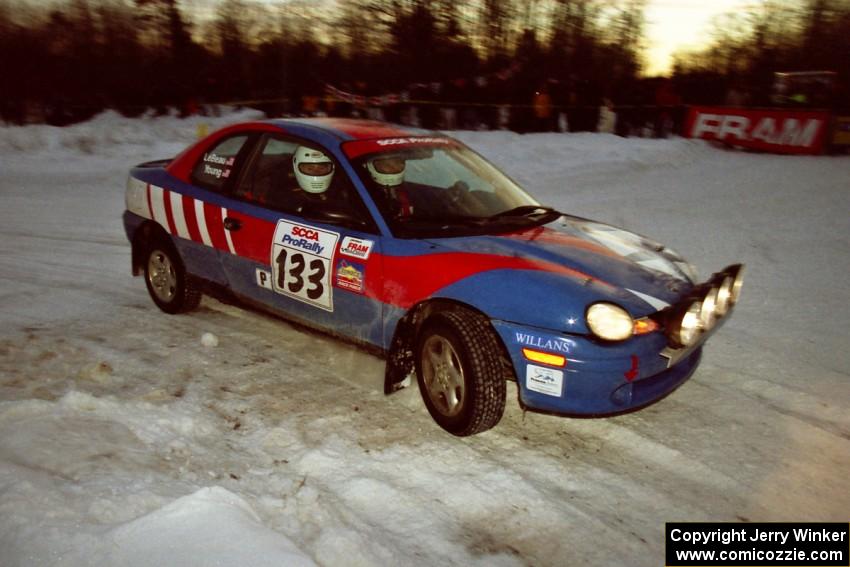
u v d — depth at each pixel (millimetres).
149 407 3469
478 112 16359
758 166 13805
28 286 5672
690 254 6938
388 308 3555
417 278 3424
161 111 18078
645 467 3213
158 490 2635
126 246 7109
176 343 4457
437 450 3275
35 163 12453
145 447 3055
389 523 2719
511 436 3449
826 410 3750
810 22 24344
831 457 3309
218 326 4770
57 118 16875
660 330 3236
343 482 2971
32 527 2303
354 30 21953
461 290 3312
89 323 4793
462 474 3082
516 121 16328
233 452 3166
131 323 4805
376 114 16266
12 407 3215
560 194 10352
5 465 2650
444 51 21703
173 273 4840
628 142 15547
